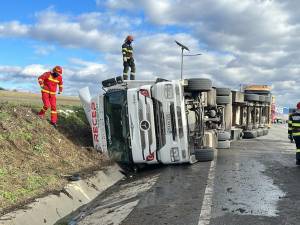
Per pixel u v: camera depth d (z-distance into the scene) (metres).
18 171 9.05
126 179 11.30
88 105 12.88
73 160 11.38
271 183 9.11
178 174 10.52
